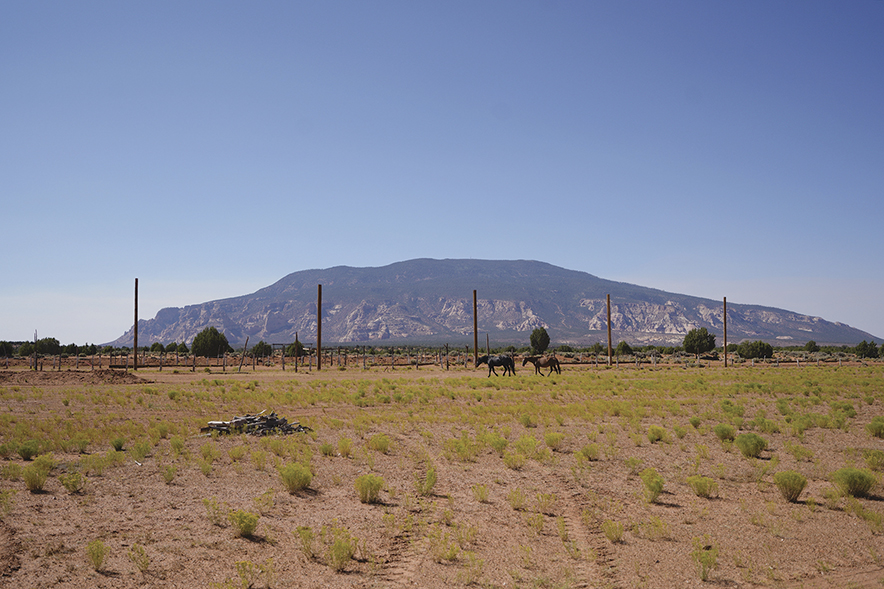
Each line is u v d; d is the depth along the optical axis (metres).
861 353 107.62
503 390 42.66
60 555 10.16
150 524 12.00
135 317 65.56
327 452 18.98
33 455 18.14
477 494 14.30
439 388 42.69
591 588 9.27
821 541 11.42
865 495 14.49
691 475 16.64
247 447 19.38
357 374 60.16
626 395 37.81
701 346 111.88
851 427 24.69
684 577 9.74
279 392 39.16
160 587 9.02
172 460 17.94
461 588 9.16
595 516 13.03
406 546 11.01
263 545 10.95
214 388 42.12
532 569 10.00
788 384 43.97
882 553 10.83
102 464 16.22
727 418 26.73
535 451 19.19
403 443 21.39
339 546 9.89
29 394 37.25
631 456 19.19
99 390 40.38
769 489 15.16
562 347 131.00
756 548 11.05
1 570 9.39
